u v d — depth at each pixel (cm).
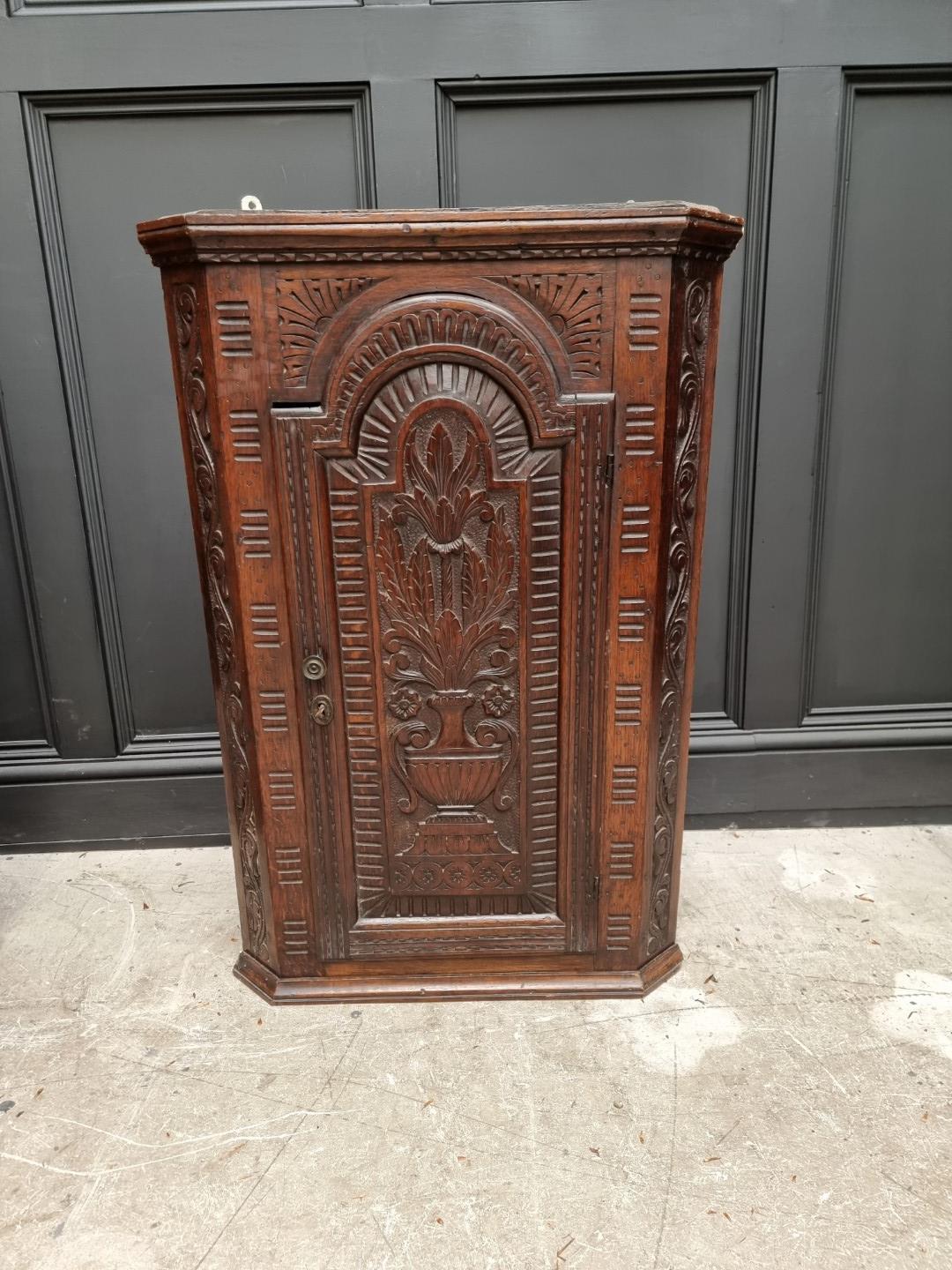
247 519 131
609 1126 125
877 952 165
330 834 146
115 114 172
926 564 204
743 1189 115
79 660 199
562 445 128
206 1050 142
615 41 170
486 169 179
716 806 215
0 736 205
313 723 141
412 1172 118
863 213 183
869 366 192
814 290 184
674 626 142
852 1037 142
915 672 211
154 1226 111
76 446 187
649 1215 112
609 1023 147
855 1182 116
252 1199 115
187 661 203
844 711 212
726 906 181
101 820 208
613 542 132
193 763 206
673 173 181
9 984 159
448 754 143
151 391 187
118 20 167
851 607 206
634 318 123
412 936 152
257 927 156
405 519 131
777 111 174
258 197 179
